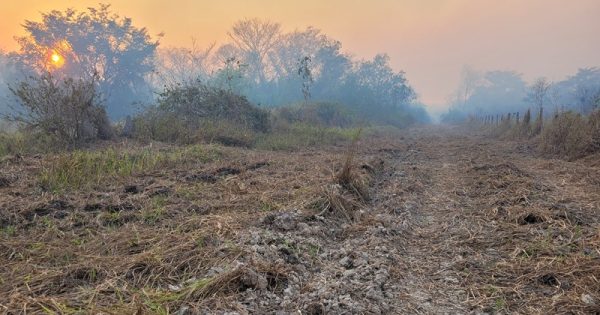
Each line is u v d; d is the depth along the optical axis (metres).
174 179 7.45
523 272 4.02
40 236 4.43
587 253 4.35
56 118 10.72
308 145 15.94
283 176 8.24
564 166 10.27
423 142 20.25
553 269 3.96
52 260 3.86
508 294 3.64
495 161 11.33
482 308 3.41
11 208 5.23
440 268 4.27
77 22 44.69
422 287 3.84
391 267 4.13
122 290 3.27
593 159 10.96
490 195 7.16
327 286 3.64
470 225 5.62
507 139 21.16
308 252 4.39
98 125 12.00
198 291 3.23
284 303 3.29
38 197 5.76
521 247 4.61
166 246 4.12
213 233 4.52
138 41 47.72
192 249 4.06
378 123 47.88
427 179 9.16
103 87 46.78
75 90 11.16
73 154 7.93
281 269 3.72
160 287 3.38
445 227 5.59
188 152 10.16
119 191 6.44
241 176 8.02
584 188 7.59
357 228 5.25
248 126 16.80
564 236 4.88
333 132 20.56
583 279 3.70
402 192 7.56
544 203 6.19
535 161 11.80
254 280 3.44
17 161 8.12
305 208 5.68
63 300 3.06
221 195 6.44
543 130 16.95
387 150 15.08
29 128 10.95
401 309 3.41
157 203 5.76
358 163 9.64
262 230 4.73
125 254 4.02
